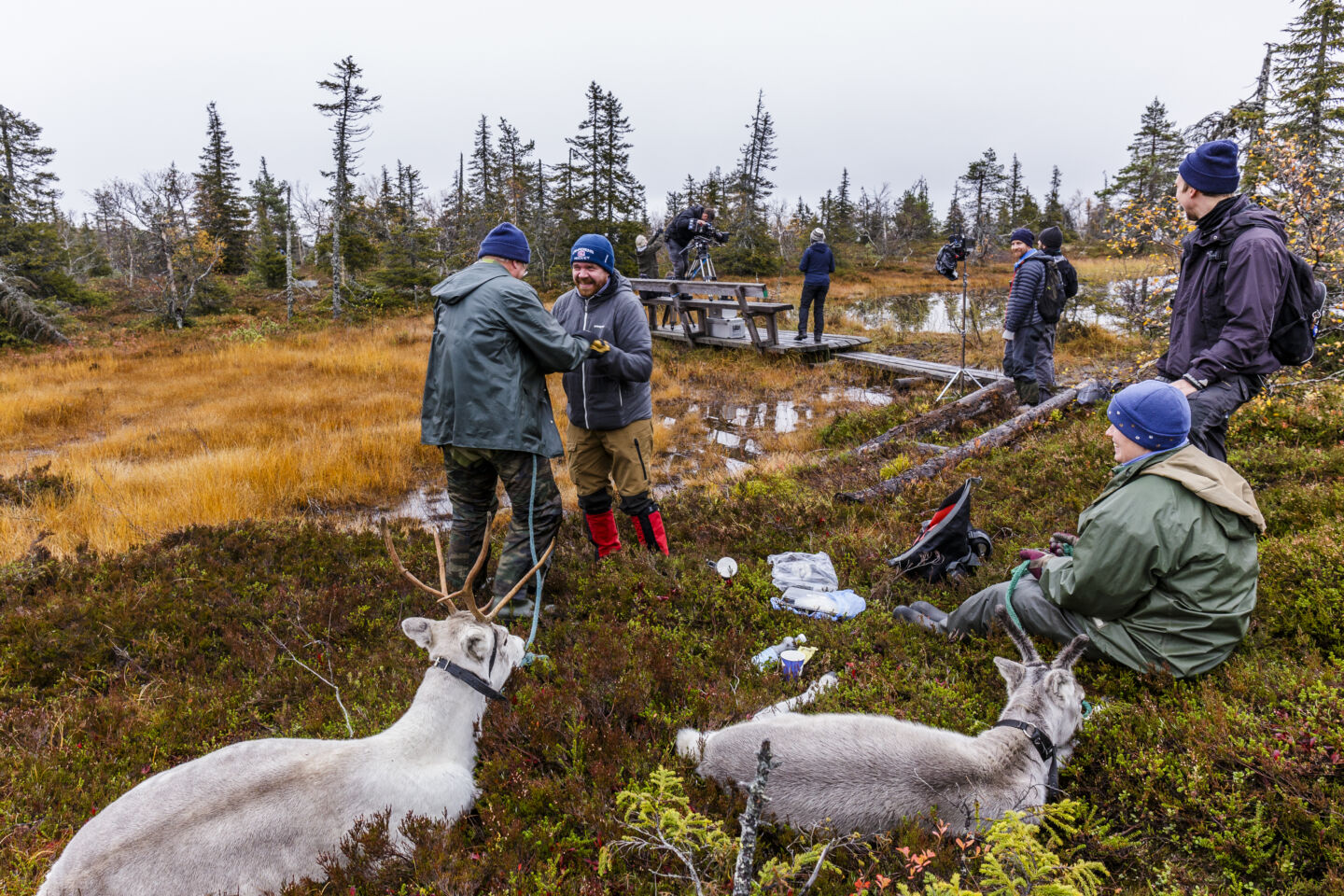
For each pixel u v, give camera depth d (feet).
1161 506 10.23
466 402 13.19
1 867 8.42
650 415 16.80
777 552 17.66
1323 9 61.31
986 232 177.99
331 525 21.43
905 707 10.84
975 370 40.63
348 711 11.69
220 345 71.00
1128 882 8.03
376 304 99.35
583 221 133.90
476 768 9.39
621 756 9.65
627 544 18.01
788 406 39.70
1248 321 11.70
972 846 7.54
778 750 8.69
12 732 11.40
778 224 178.29
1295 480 16.87
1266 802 8.41
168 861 6.97
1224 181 12.31
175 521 24.06
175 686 12.72
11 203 101.24
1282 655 11.16
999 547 16.56
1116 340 47.47
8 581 17.38
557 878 7.64
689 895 7.42
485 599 15.23
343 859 7.61
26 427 40.22
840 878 7.67
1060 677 9.00
